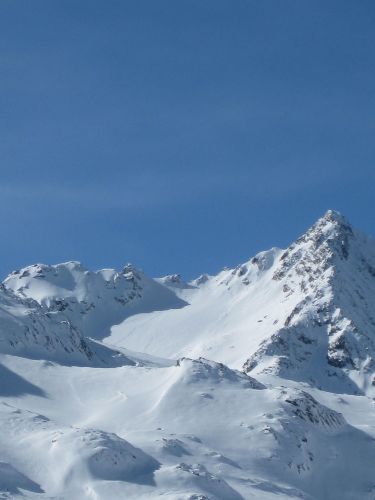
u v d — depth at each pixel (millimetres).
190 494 165750
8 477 171375
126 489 169875
